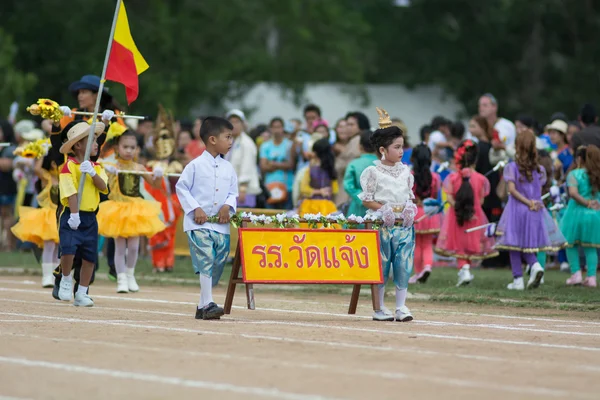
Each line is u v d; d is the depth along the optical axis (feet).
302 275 45.37
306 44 200.95
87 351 34.37
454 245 63.67
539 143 76.33
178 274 71.00
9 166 90.53
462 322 45.62
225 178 45.83
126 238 59.26
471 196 63.36
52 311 47.16
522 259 68.64
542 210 61.93
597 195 62.95
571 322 46.34
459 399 27.27
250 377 30.07
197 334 38.83
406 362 32.78
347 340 37.63
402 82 198.18
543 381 29.91
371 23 219.00
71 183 48.96
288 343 36.58
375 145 46.60
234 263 46.93
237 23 182.09
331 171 72.23
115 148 60.13
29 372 30.71
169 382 29.32
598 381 30.04
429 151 66.39
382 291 46.14
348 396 27.53
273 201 83.10
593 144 67.46
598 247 62.64
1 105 137.28
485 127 74.28
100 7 159.63
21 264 78.18
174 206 77.82
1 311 46.88
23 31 156.46
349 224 46.83
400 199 46.06
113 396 27.50
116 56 50.42
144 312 47.75
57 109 49.67
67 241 49.37
